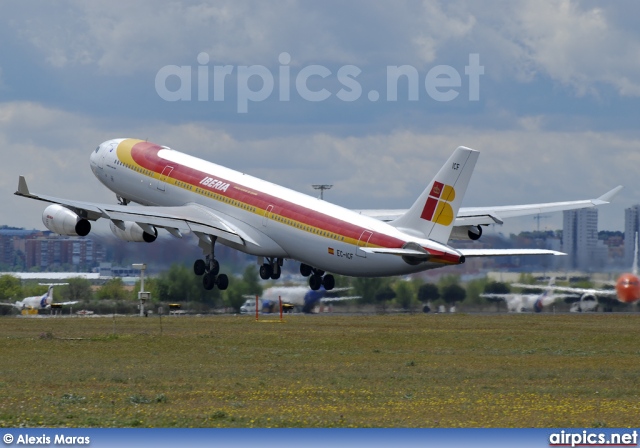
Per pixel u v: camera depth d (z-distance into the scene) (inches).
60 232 5428.2
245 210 5364.2
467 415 2564.0
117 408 2625.5
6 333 4928.6
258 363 3705.7
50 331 5073.8
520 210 5600.4
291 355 3976.4
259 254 5364.2
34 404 2677.2
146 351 4109.3
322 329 5211.6
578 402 2783.0
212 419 2452.0
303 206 5108.3
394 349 4244.6
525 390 3006.9
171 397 2819.9
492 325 5536.4
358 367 3582.7
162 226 5344.5
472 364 3710.6
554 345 4426.7
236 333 4931.1
